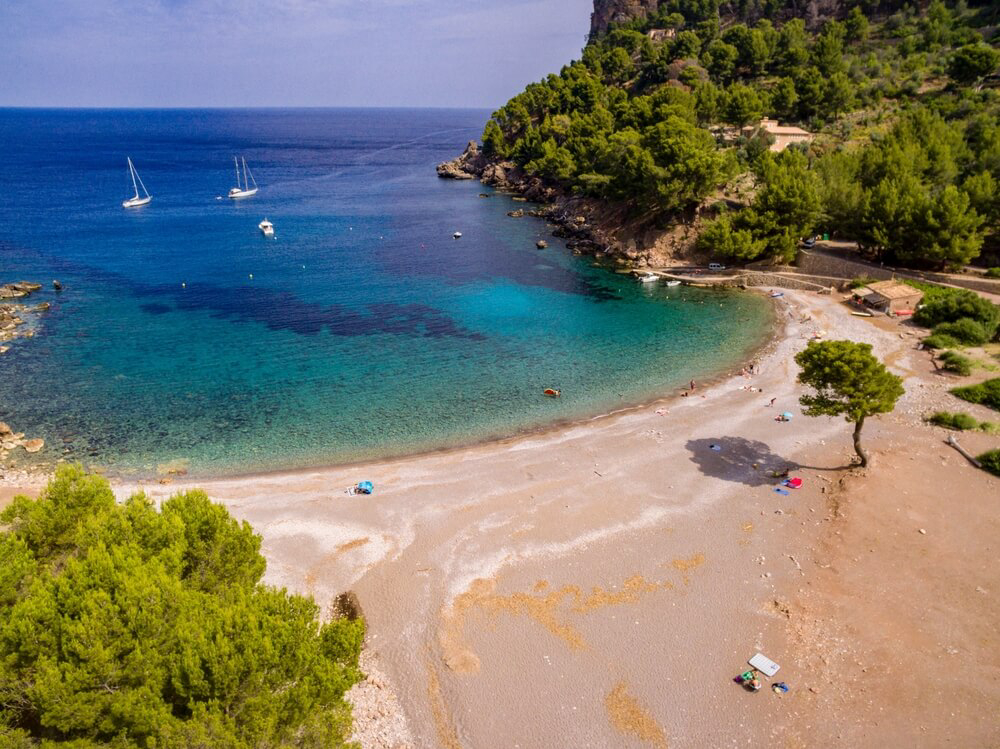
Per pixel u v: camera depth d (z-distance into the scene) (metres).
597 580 37.03
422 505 44.28
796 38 167.50
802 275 93.06
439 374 66.81
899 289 79.81
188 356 70.50
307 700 21.55
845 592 35.84
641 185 104.12
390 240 125.31
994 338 68.44
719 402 59.34
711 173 99.56
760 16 199.88
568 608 35.06
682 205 104.75
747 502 44.12
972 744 27.34
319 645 23.97
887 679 30.48
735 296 90.88
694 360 69.94
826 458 49.16
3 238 121.38
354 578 37.47
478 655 32.19
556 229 132.88
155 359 69.56
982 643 32.22
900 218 83.88
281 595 25.20
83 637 21.05
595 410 59.09
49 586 23.59
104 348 72.19
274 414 58.12
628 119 146.25
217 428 55.53
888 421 54.06
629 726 28.62
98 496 31.08
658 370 67.50
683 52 176.62
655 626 33.81
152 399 60.56
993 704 29.05
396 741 28.03
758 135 122.25
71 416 57.12
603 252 114.50
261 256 112.44
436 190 189.00
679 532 41.09
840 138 124.12
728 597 35.75
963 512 42.00
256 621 22.33
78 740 19.52
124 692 20.88
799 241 94.62
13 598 24.59
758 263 99.00
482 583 36.94
